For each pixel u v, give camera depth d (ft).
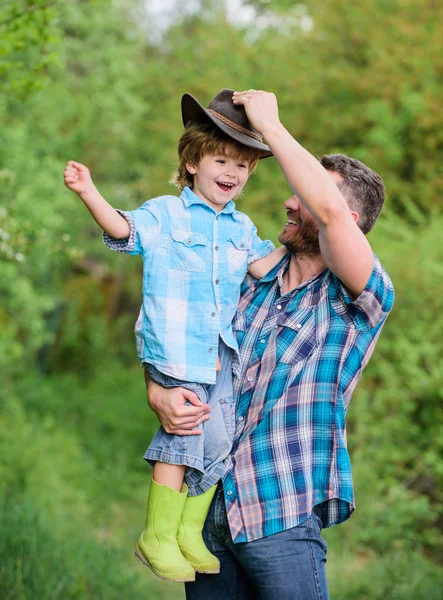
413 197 46.44
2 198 37.27
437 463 32.37
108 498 41.73
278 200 51.16
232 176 10.32
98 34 51.55
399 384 34.40
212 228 10.41
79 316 76.18
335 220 9.18
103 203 9.70
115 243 10.00
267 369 10.05
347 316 9.87
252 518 9.74
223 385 10.29
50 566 24.16
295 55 55.57
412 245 36.50
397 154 46.57
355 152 49.39
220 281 10.30
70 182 9.48
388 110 47.14
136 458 50.44
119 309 84.53
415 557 29.19
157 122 60.29
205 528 10.54
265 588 9.77
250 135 10.20
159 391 10.23
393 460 34.06
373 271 9.62
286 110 54.34
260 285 10.70
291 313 10.14
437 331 33.99
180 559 9.93
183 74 63.26
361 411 34.27
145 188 60.03
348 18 52.37
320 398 9.76
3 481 36.37
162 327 10.08
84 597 22.90
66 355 73.05
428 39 47.83
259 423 9.92
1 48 20.34
